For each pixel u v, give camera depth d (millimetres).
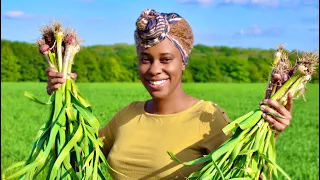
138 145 4066
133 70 56750
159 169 3965
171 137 3959
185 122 3957
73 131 4082
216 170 3746
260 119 3758
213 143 3883
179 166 3918
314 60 3705
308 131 21625
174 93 3992
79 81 54125
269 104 3711
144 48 3895
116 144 4191
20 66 56000
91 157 3996
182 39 3912
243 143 3779
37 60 56219
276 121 3717
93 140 4059
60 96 4051
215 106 3982
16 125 20094
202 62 60719
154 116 4062
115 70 56062
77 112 4113
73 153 4133
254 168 3752
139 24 3857
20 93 38438
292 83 3730
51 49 4059
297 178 11672
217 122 3906
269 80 3801
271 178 3744
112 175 4211
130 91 37531
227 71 60656
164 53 3869
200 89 44062
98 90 38844
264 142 3762
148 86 3963
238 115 24016
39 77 56219
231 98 35656
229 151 3721
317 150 16484
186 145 3920
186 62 4004
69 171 3998
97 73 55000
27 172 3930
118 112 4340
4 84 48750
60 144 4016
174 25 3877
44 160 3975
